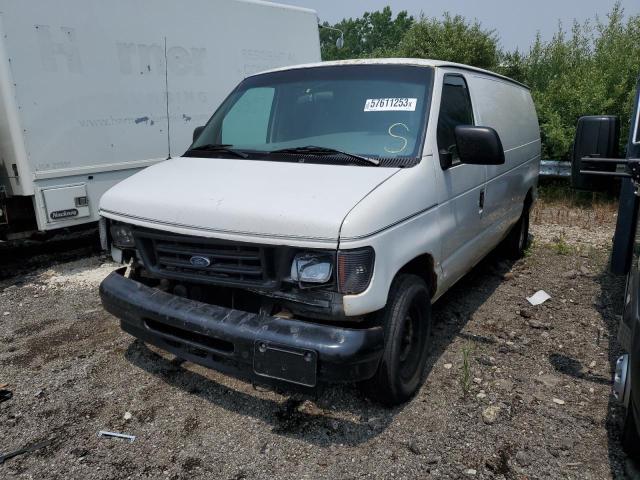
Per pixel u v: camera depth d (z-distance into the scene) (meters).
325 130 3.82
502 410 3.43
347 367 2.79
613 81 10.59
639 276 2.69
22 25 5.83
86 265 6.67
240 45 8.42
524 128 6.00
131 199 3.42
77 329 4.72
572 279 5.87
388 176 3.24
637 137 3.80
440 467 2.94
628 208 3.83
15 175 6.11
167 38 7.33
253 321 2.98
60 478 2.91
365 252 2.82
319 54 10.18
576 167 3.20
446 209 3.76
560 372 3.91
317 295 2.88
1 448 3.16
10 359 4.21
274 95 4.22
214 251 3.07
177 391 3.69
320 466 2.95
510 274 6.05
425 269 3.71
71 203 6.45
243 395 3.62
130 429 3.30
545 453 3.04
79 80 6.39
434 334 4.51
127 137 7.00
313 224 2.79
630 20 11.27
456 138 3.63
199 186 3.33
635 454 2.89
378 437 3.18
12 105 5.85
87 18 6.40
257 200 3.01
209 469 2.95
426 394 3.61
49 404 3.58
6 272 6.47
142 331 3.45
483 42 12.58
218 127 4.35
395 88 3.86
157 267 3.36
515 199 5.68
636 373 2.45
